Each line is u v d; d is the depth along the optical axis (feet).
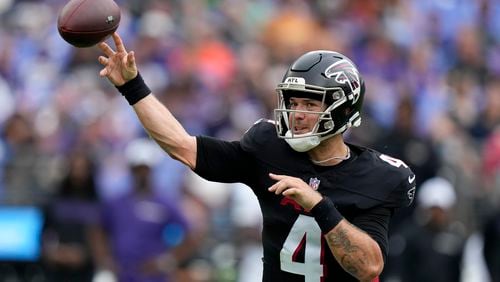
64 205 109.50
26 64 152.25
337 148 61.00
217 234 119.03
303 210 59.88
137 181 108.99
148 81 147.02
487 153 140.05
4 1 167.63
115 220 108.88
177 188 123.44
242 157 62.13
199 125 139.33
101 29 61.05
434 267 113.60
